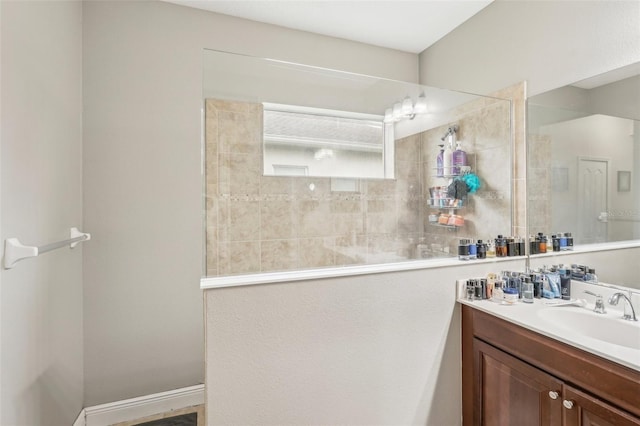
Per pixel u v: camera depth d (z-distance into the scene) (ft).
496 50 6.79
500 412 4.86
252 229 5.49
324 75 6.20
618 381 3.39
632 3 4.69
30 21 4.24
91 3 6.30
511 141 6.40
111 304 6.48
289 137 5.95
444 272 5.54
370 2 6.87
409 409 5.27
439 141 7.01
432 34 8.18
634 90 4.69
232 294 4.24
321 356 4.70
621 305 4.87
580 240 5.36
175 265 6.92
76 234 5.63
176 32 6.90
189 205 7.01
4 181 3.61
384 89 6.74
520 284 5.52
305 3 6.91
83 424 6.22
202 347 7.15
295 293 4.56
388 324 5.12
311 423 4.64
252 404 4.33
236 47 7.38
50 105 4.85
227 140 5.36
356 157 6.61
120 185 6.50
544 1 5.86
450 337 5.57
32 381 4.30
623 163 4.81
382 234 6.64
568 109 5.48
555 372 4.05
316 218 6.16
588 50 5.22
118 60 6.47
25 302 4.11
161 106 6.77
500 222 6.54
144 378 6.73
